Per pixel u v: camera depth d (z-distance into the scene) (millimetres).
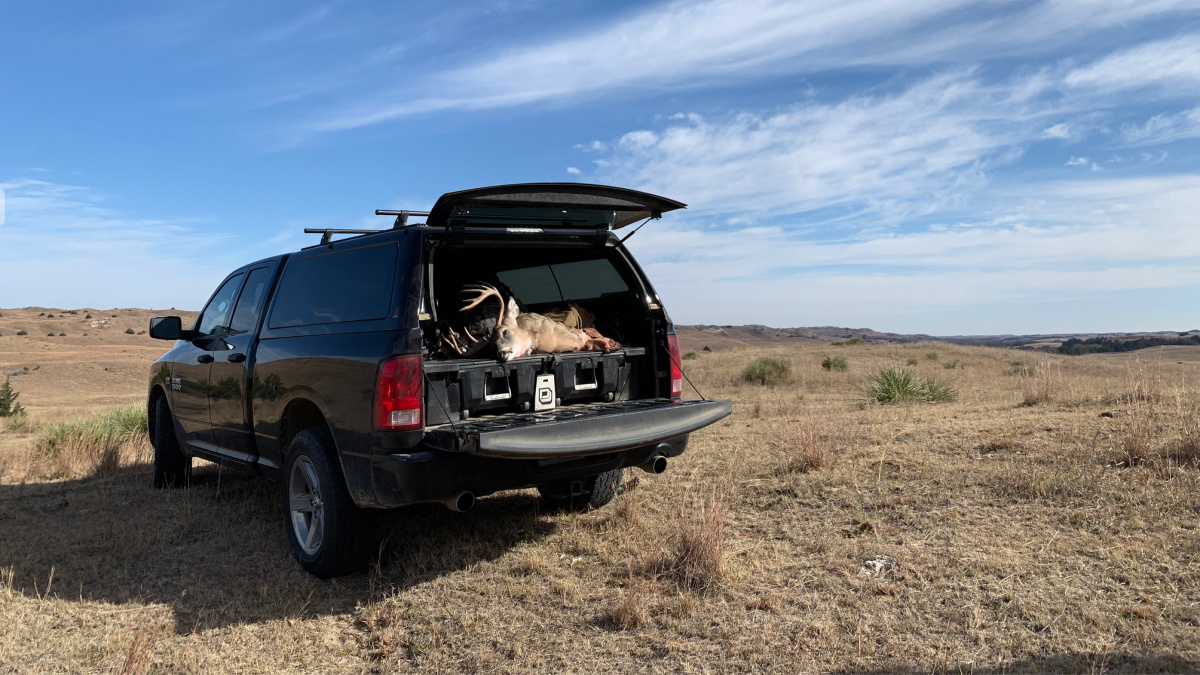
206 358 6141
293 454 4805
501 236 4562
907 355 34062
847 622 3496
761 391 16531
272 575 4672
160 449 7070
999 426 7660
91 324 149250
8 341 110688
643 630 3596
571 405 4809
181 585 4566
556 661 3354
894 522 4898
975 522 4734
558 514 5633
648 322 5168
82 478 8016
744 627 3525
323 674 3389
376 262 4457
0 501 6891
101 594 4453
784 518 5195
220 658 3551
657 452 4828
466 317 4742
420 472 3898
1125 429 6332
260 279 5895
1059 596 3566
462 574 4508
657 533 4945
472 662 3404
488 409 4395
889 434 7758
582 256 5289
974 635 3260
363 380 4113
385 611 4012
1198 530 4188
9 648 3721
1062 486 5168
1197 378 10836
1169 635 3102
